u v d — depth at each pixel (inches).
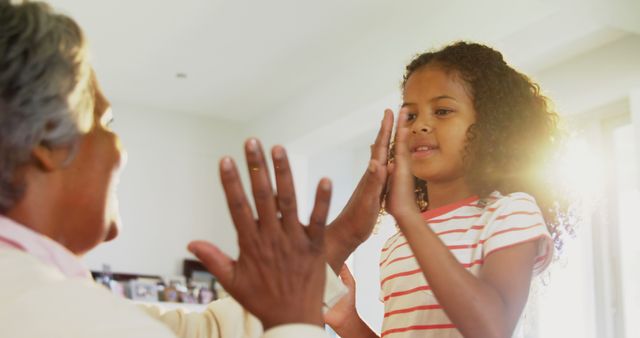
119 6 204.1
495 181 54.4
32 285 27.9
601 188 189.6
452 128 55.3
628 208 185.5
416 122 56.4
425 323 49.6
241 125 297.6
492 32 185.3
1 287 27.7
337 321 54.9
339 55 226.5
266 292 29.5
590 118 193.8
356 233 45.6
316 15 203.5
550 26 175.3
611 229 187.3
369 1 193.0
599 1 149.6
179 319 48.1
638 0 147.0
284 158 29.0
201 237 287.3
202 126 293.1
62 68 32.1
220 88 261.7
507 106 57.6
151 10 206.2
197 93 267.9
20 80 30.8
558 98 197.6
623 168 187.9
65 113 32.2
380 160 45.4
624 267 184.7
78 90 33.1
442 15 196.1
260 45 224.8
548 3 169.8
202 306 261.1
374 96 219.3
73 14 207.8
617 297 184.2
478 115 56.1
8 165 31.4
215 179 293.1
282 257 29.5
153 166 284.2
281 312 29.5
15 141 31.0
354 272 264.7
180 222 284.7
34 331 26.3
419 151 55.8
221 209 292.5
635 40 182.7
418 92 57.4
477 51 59.3
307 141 261.4
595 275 187.3
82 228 34.9
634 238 182.9
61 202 33.9
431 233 40.2
